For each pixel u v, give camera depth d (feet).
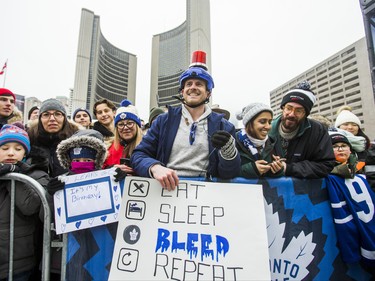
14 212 4.82
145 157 4.68
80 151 4.99
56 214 4.35
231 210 4.11
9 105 9.10
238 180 4.44
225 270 3.79
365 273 4.50
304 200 4.49
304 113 5.40
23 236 4.88
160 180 4.00
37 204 4.77
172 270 3.88
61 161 5.12
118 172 4.56
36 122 7.52
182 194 4.29
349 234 4.41
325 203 4.58
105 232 4.40
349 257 4.36
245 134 5.91
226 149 4.04
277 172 4.50
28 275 4.94
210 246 3.95
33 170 5.41
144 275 3.90
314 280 4.29
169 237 4.08
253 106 5.88
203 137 4.82
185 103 5.01
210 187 4.29
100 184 4.54
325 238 4.46
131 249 4.07
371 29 16.99
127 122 7.77
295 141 5.56
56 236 4.98
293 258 4.32
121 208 4.31
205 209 4.17
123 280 3.90
